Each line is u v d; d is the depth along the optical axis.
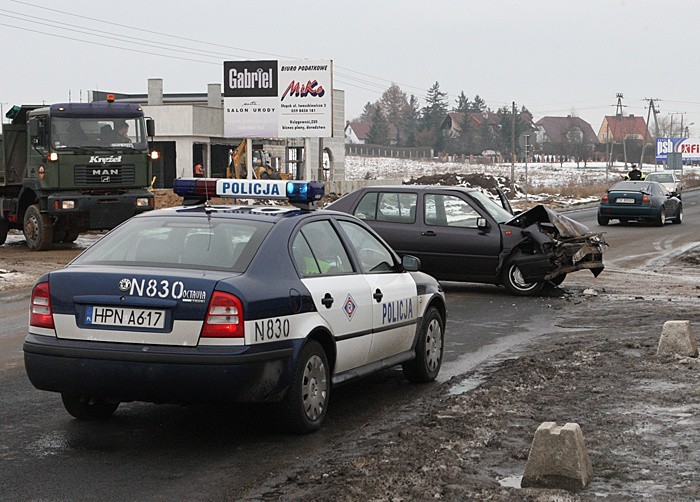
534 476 5.72
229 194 8.14
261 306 6.61
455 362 10.26
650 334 11.92
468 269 16.11
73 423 7.52
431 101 188.62
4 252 23.94
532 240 15.90
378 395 8.64
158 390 6.49
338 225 8.03
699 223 37.25
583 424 7.17
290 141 65.38
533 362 9.72
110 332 6.61
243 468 6.30
